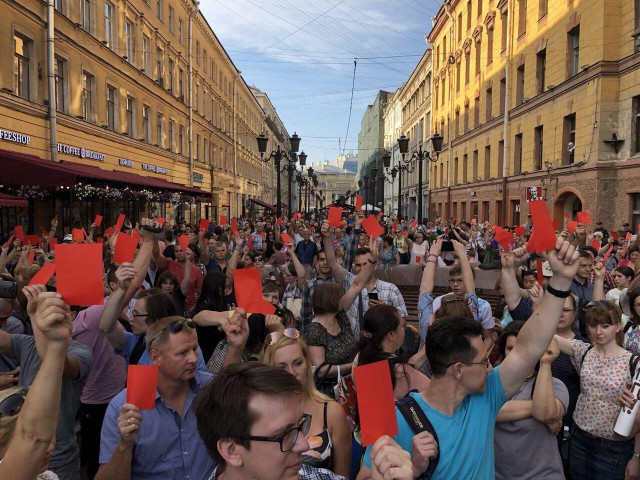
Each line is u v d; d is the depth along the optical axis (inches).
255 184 2576.3
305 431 67.2
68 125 676.7
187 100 1311.5
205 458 105.4
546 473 118.6
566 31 776.9
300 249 448.1
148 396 92.1
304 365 119.8
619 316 148.8
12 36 549.3
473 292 184.1
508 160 1047.0
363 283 173.3
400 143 753.6
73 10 688.4
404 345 210.4
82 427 165.2
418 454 84.0
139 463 101.7
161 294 156.5
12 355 135.7
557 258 87.2
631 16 635.5
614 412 140.6
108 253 328.8
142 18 965.2
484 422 91.6
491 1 1162.6
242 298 125.9
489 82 1184.8
